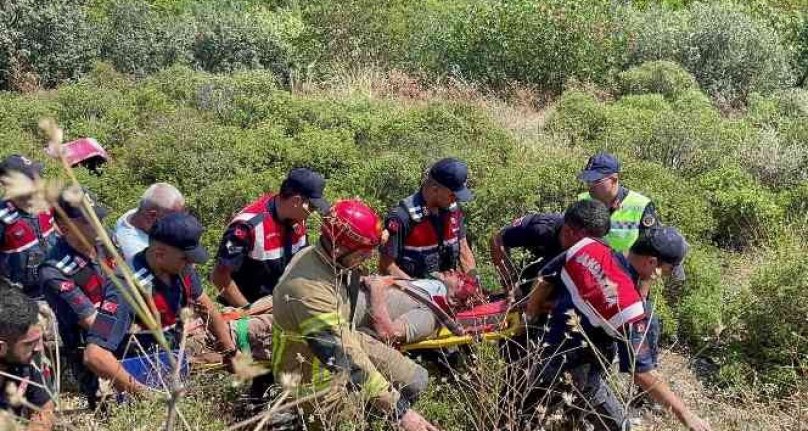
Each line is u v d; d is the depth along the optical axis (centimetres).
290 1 1845
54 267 392
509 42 1355
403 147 838
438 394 414
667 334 563
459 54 1373
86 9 1390
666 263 373
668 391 354
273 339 353
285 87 1327
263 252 446
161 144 782
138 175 765
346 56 1400
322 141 823
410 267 472
